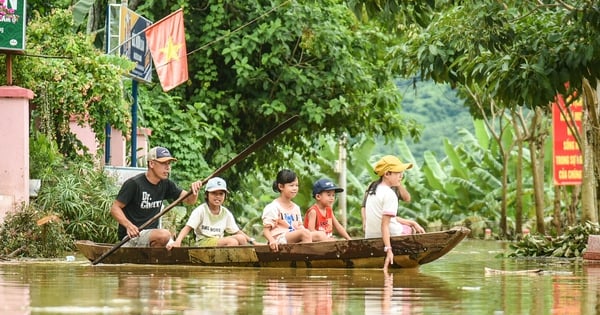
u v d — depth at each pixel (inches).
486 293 593.0
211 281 676.1
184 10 1723.7
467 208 2310.5
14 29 1112.8
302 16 1699.1
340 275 755.4
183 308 494.9
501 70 1103.6
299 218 906.1
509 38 1115.9
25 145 1101.1
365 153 2477.9
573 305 523.2
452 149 2332.7
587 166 1341.0
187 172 1593.3
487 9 1112.2
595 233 1128.8
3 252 1015.0
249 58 1747.0
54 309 485.4
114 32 1358.3
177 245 882.8
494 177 2329.0
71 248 1121.4
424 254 826.8
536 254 1139.9
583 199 1350.9
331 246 835.4
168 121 1624.0
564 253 1114.7
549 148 2386.8
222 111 1705.2
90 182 1211.9
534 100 1114.7
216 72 1724.9
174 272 778.2
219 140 1696.6
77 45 1289.4
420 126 1893.5
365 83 1754.4
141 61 1439.5
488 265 933.8
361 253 835.4
